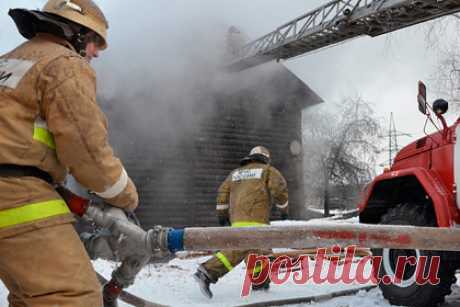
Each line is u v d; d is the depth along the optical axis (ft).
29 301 5.56
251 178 16.38
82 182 5.78
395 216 13.76
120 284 6.75
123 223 6.19
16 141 5.58
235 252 15.26
